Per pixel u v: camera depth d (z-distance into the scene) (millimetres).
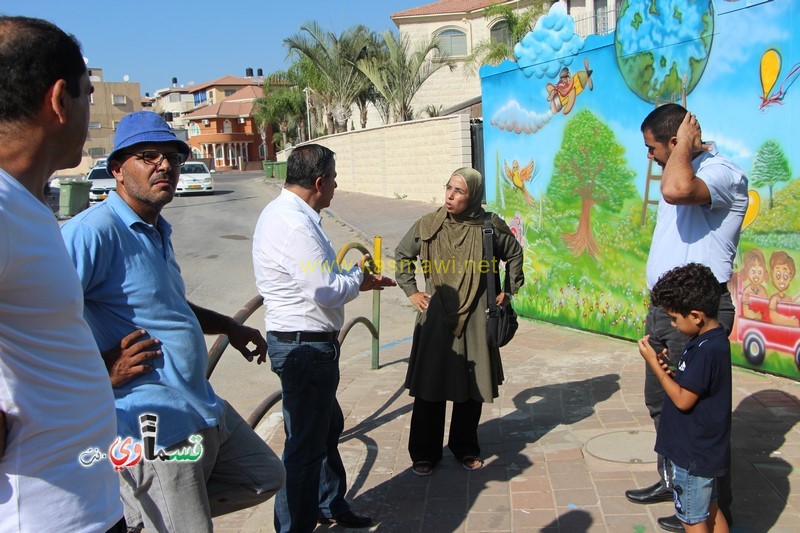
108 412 1705
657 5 5668
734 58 5137
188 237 16719
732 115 5207
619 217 6332
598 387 5383
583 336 6832
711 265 3232
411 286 4219
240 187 34594
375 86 28625
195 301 10125
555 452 4312
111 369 2234
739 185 3172
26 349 1491
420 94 34500
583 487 3840
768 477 3762
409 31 34469
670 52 5609
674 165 3076
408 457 4438
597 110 6367
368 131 25297
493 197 7945
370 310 9336
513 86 7336
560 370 5863
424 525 3596
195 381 2477
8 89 1543
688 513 2881
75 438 1588
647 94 5852
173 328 2426
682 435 2863
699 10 5336
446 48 34250
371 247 14141
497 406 5160
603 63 6238
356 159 26859
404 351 7102
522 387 5520
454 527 3555
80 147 1733
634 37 5902
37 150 1609
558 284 7180
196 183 28844
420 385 4062
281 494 3223
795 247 4906
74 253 2199
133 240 2371
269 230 3172
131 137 2357
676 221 3357
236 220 19844
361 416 5215
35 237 1492
